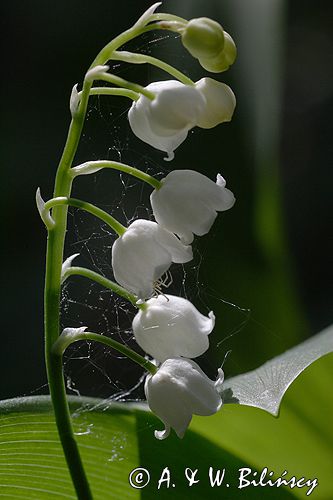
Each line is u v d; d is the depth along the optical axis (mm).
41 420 215
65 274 199
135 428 219
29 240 397
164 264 196
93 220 364
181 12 274
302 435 224
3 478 218
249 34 269
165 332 200
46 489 219
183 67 286
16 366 385
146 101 193
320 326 397
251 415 222
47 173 397
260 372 220
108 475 221
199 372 200
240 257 288
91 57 395
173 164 287
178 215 195
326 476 227
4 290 391
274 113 272
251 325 288
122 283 198
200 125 194
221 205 196
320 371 221
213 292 292
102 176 362
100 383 351
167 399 198
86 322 356
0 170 394
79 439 219
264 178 278
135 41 331
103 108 342
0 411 214
